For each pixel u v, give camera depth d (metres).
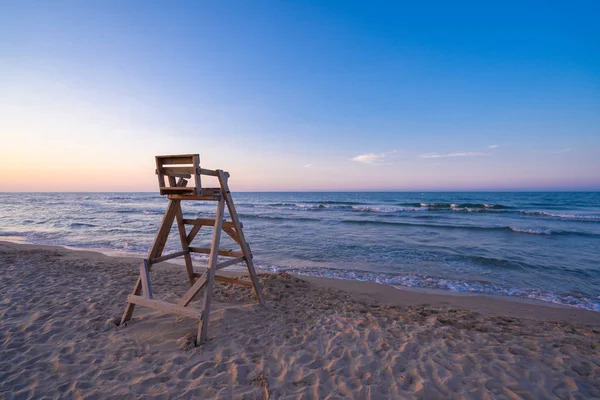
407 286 8.02
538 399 2.81
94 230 18.72
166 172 4.25
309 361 3.47
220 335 4.04
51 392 2.85
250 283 5.25
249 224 21.44
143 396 2.79
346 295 6.84
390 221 22.61
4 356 3.48
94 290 6.05
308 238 15.52
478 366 3.36
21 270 7.72
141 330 4.15
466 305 6.53
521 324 5.18
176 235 16.70
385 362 3.45
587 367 3.42
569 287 7.96
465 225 20.11
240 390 2.90
